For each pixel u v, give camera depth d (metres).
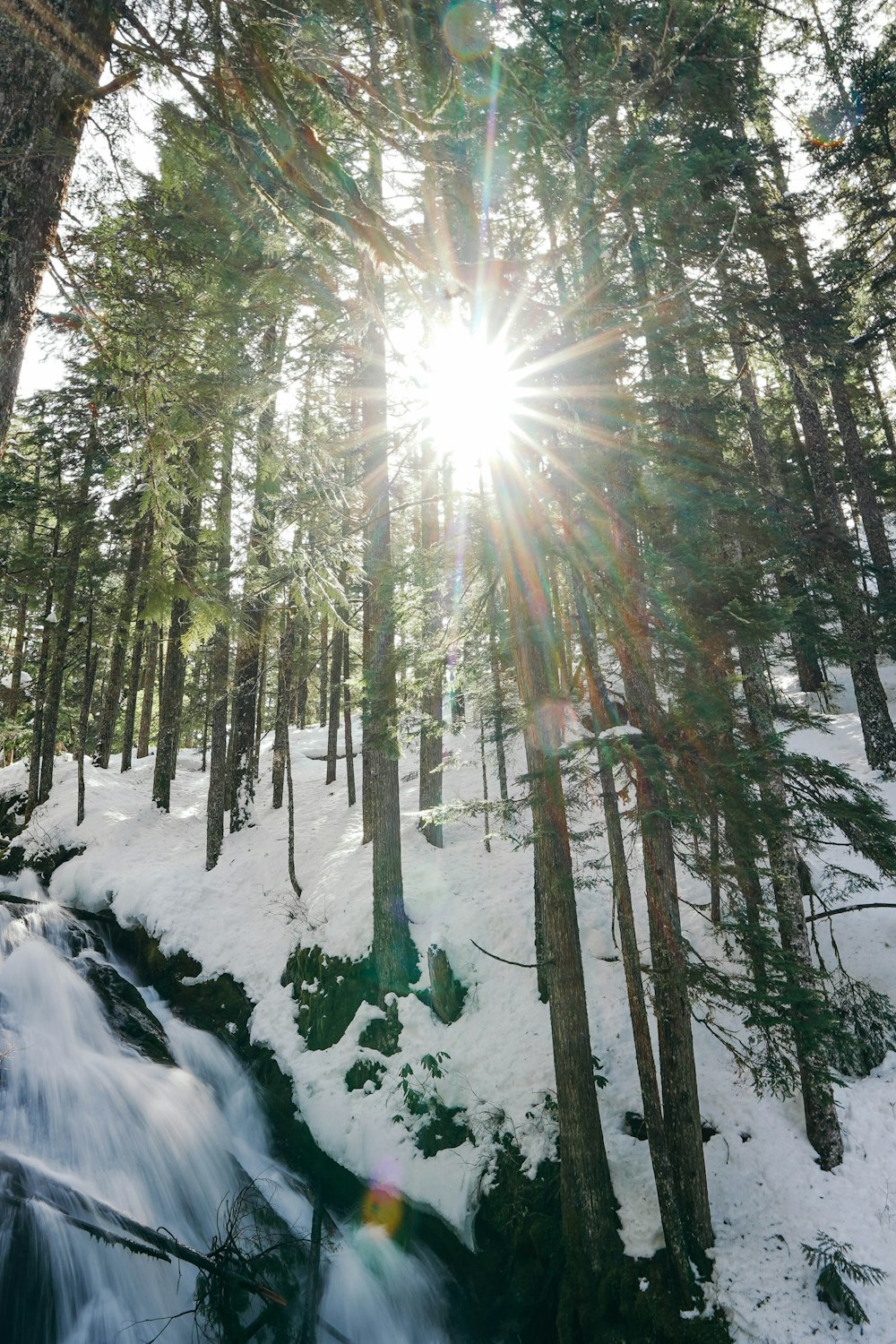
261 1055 13.00
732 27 9.12
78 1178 9.33
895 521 23.20
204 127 4.72
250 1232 9.80
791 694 21.72
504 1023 11.80
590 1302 8.39
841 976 11.37
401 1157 10.73
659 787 8.30
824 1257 7.96
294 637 18.77
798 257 11.61
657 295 8.27
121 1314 8.28
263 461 5.48
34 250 3.85
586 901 13.66
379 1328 9.45
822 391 12.50
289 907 15.67
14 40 3.66
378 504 13.56
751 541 10.45
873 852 9.58
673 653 8.94
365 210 4.53
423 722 12.14
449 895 14.22
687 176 8.79
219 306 5.35
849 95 12.81
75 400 11.87
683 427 10.38
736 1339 7.54
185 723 20.12
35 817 21.38
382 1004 12.61
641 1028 8.30
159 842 19.66
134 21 4.10
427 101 5.09
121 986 13.98
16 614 19.91
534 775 9.16
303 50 4.44
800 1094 9.93
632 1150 9.68
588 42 7.68
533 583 9.30
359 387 11.88
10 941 14.10
